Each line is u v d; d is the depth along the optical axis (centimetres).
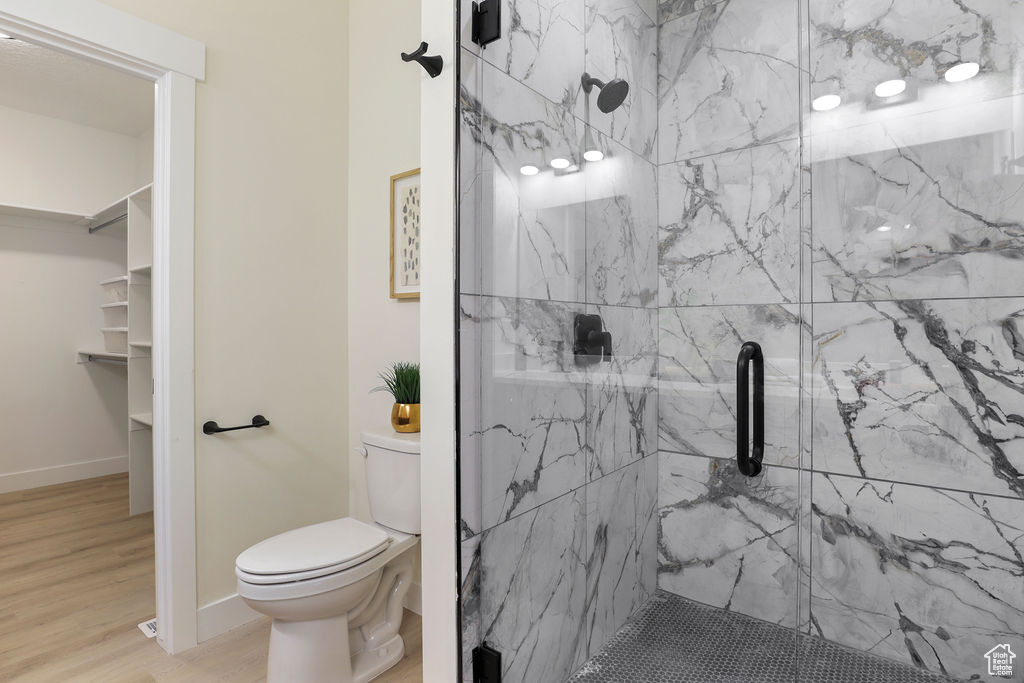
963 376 102
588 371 128
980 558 101
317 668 164
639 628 132
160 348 189
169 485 187
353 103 244
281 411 221
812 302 116
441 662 120
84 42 169
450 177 117
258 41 214
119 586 237
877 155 109
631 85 132
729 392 126
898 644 109
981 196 99
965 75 100
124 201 336
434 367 121
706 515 130
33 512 330
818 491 117
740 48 124
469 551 118
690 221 130
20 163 364
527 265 122
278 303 220
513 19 121
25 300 375
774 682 117
